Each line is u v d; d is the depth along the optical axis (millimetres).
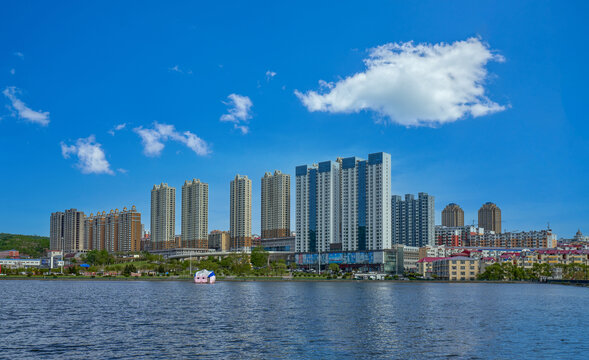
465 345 79312
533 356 71250
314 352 73375
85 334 89312
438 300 170750
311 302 158000
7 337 86062
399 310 133250
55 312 125562
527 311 132500
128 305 145125
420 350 75188
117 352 73125
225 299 169375
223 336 87125
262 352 73250
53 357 69875
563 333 92125
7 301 158875
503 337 87312
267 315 119312
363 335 88688
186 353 72438
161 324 102688
